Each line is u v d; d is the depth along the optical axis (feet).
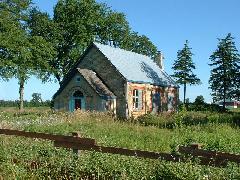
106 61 145.59
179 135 68.54
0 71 175.32
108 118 101.50
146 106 153.58
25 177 29.60
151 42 277.85
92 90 139.03
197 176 24.99
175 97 174.70
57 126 81.30
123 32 229.25
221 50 215.92
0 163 31.40
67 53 208.95
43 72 193.26
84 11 209.97
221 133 69.00
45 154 32.42
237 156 25.94
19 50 172.86
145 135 68.54
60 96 146.20
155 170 26.73
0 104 283.79
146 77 156.35
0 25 173.78
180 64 235.40
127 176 27.32
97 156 29.55
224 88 214.07
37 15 204.44
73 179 28.71
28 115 111.75
